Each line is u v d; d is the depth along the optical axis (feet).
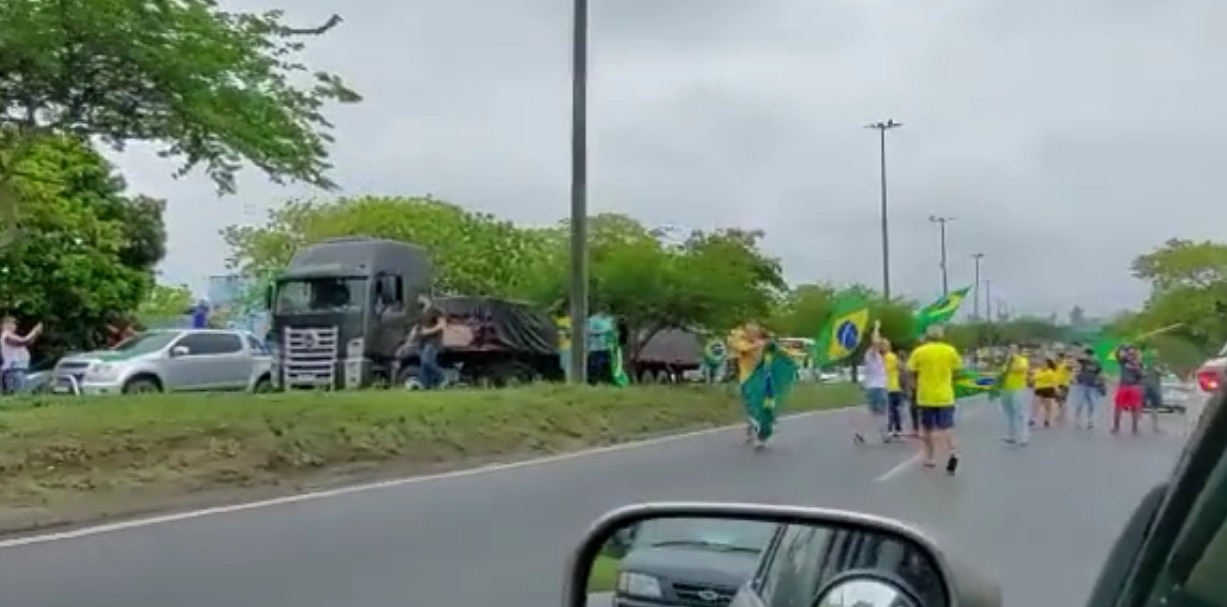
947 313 113.29
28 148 66.18
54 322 124.36
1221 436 6.61
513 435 69.31
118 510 43.45
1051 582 29.27
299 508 44.06
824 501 44.62
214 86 62.69
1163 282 200.34
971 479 51.93
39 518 40.86
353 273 100.58
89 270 124.36
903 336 157.28
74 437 49.93
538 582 29.81
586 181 98.12
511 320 114.42
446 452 63.00
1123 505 42.96
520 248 184.65
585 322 99.76
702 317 139.64
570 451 68.80
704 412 92.79
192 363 92.99
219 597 28.09
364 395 72.59
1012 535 36.29
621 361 130.21
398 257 103.45
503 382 111.45
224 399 63.87
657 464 60.08
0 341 89.20
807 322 192.75
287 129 65.82
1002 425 90.27
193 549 34.83
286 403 63.77
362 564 32.30
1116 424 84.84
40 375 97.40
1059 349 123.95
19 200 72.84
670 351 151.64
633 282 137.39
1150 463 58.70
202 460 51.42
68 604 27.40
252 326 145.38
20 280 119.34
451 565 32.07
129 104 62.49
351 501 46.14
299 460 54.90
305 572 31.17
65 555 33.91
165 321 151.94
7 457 46.06
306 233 181.57
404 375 102.37
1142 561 6.95
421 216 184.24
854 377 167.12
